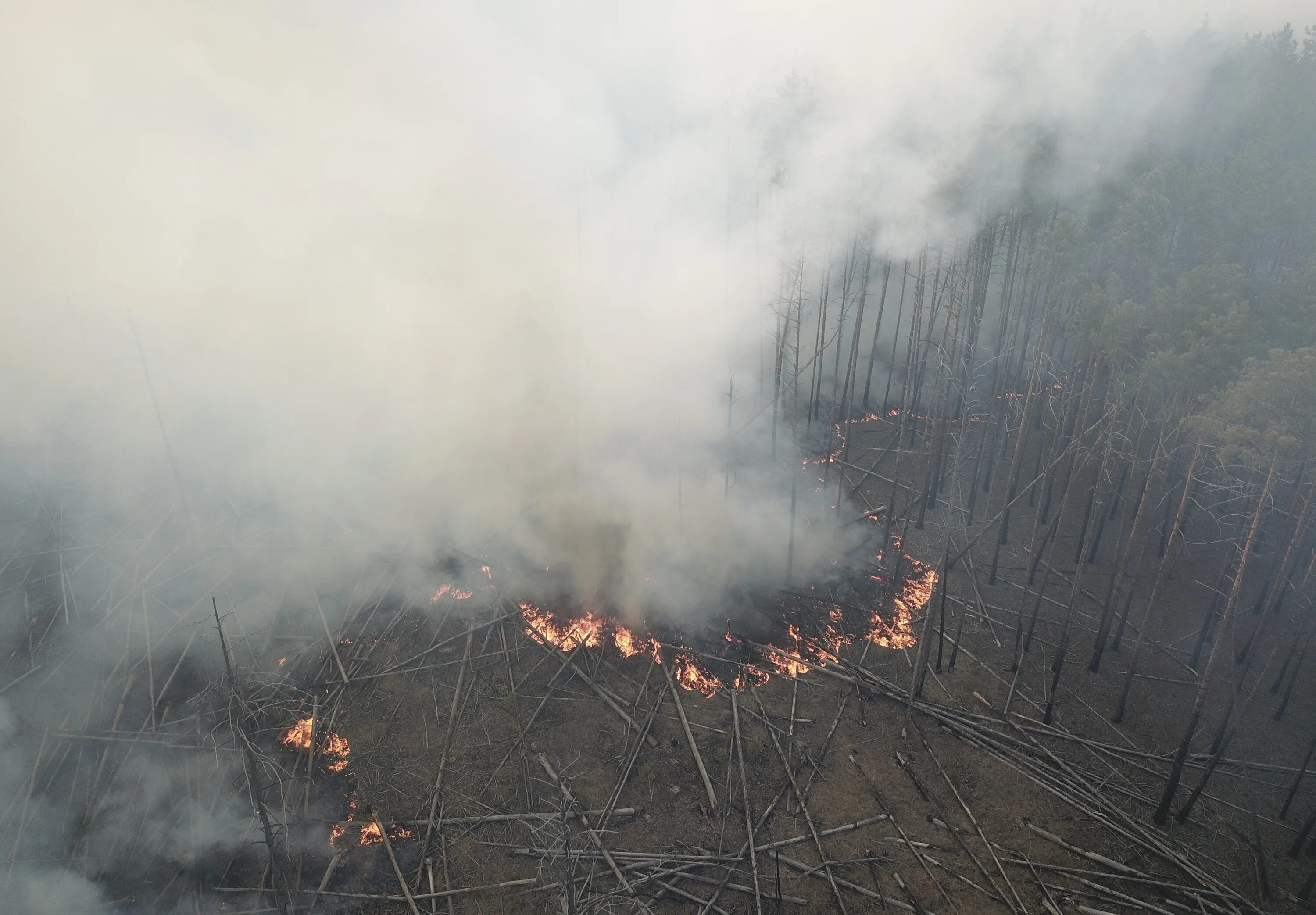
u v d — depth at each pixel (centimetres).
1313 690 2109
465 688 2081
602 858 1634
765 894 1570
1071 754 1928
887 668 2194
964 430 2930
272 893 1561
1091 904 1570
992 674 2175
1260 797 1823
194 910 1537
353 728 1959
